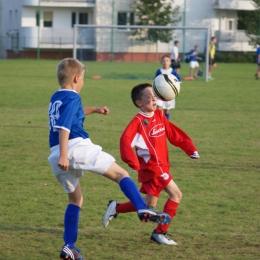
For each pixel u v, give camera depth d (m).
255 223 14.34
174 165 21.72
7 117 34.97
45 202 16.23
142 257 11.88
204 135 29.11
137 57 109.25
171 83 15.45
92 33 104.25
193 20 118.31
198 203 16.25
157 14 111.75
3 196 16.83
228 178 19.62
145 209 10.87
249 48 120.50
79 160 11.08
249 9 119.25
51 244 12.64
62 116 10.85
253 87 60.25
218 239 13.06
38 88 54.53
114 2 114.44
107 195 17.12
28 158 22.75
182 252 12.20
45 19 117.75
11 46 120.00
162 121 13.16
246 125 33.03
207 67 68.50
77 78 11.52
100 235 13.30
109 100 45.38
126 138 12.45
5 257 11.76
